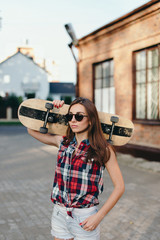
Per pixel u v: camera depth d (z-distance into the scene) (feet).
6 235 11.74
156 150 27.22
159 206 15.39
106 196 17.30
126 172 23.94
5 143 48.55
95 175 5.83
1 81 142.51
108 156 5.86
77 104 6.09
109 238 11.48
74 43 38.91
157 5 25.96
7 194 17.81
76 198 5.79
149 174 23.18
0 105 125.59
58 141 6.86
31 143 48.75
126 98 31.86
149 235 11.76
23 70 144.15
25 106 7.37
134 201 16.25
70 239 6.18
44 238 11.49
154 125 27.91
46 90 147.02
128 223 13.07
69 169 5.89
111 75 34.86
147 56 29.04
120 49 32.32
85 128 6.07
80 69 40.47
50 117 7.24
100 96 37.11
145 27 28.43
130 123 7.02
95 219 5.64
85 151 5.89
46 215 14.12
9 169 26.02
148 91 29.25
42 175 23.41
